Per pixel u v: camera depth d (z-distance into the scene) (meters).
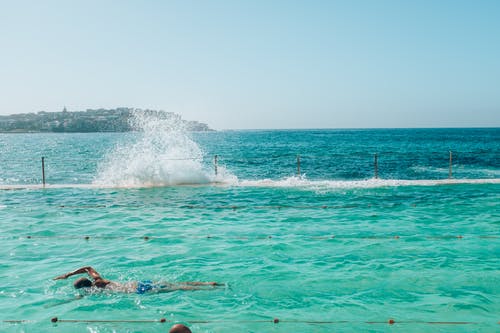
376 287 6.41
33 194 15.56
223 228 10.22
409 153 43.53
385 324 5.25
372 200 14.03
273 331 5.11
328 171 26.50
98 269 7.29
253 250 8.35
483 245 8.61
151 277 6.91
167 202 13.89
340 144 71.69
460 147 56.41
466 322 5.29
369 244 8.73
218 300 6.02
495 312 5.55
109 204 13.53
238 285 6.55
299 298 6.05
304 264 7.48
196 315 5.55
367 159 35.75
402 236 9.35
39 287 6.50
